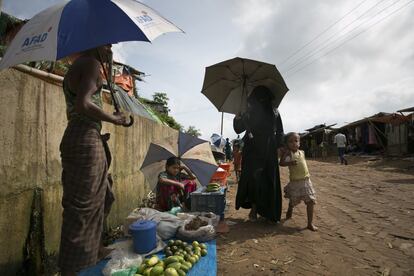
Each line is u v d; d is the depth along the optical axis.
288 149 5.12
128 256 3.26
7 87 2.82
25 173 3.09
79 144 2.49
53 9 2.46
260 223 5.33
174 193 5.25
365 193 7.96
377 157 20.06
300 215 5.85
